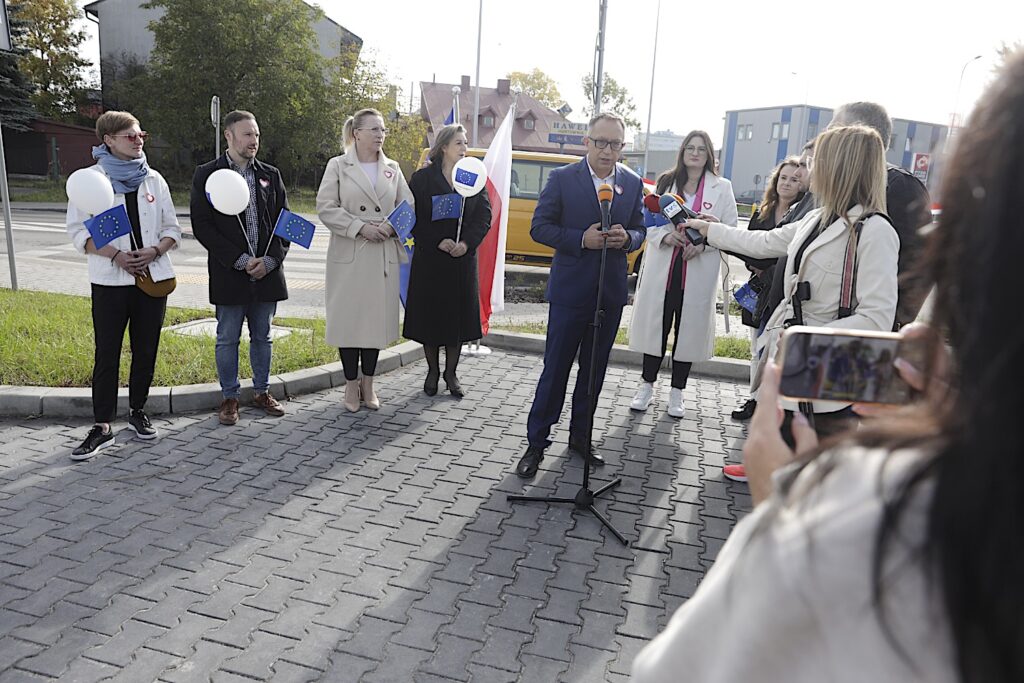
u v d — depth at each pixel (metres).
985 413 0.53
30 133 36.53
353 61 38.06
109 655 2.67
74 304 8.04
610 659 2.79
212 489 4.04
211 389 5.29
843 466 0.62
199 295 9.88
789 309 3.16
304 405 5.50
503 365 6.91
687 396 6.20
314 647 2.76
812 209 3.90
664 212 4.00
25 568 3.20
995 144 0.56
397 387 6.08
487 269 6.77
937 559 0.53
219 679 2.57
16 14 33.12
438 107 54.91
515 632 2.92
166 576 3.19
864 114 3.58
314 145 37.19
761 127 51.94
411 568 3.35
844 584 0.56
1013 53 0.59
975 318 0.56
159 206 4.48
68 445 4.54
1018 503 0.52
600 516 3.79
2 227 17.17
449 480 4.30
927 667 0.55
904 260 3.10
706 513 4.06
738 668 0.62
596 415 5.62
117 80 41.56
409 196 5.47
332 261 5.25
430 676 2.64
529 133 54.88
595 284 4.32
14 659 2.63
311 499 3.97
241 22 34.53
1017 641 0.51
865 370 0.89
